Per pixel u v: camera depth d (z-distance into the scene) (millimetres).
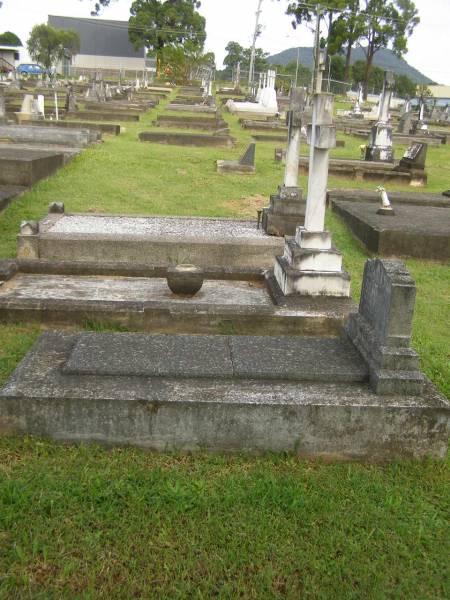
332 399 3818
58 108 28719
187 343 4504
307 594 2797
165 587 2781
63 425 3768
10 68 59906
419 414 3801
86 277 6891
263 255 7922
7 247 8250
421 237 9078
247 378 4039
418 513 3408
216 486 3504
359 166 16656
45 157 12414
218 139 19984
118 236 7832
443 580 2957
